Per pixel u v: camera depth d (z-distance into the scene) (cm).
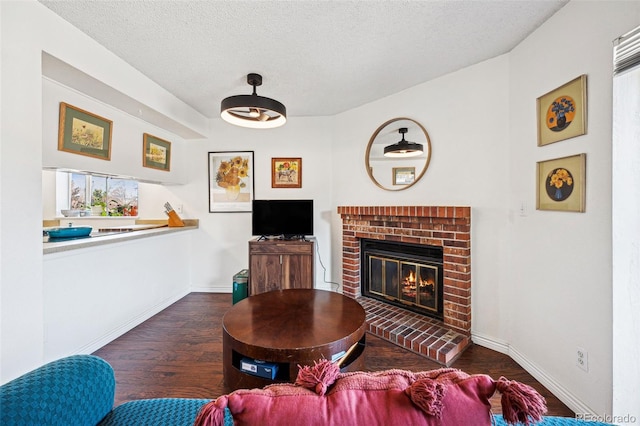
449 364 193
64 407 75
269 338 149
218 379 178
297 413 52
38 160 153
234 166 353
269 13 164
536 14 166
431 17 169
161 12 163
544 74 172
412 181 265
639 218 123
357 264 312
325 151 344
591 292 141
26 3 148
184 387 170
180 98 288
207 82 252
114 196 398
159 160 309
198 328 253
